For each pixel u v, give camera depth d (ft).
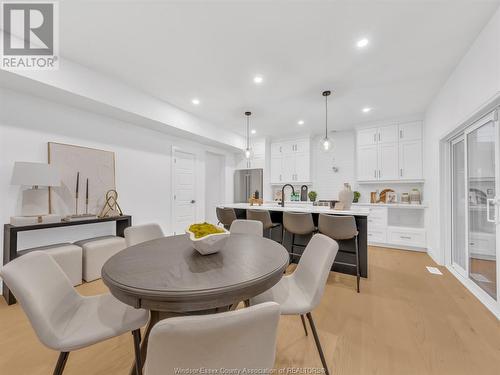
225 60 8.15
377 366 4.69
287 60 8.11
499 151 6.33
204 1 5.62
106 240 9.53
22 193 8.13
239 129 17.24
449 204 10.46
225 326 1.99
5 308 6.84
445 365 4.70
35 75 7.38
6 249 7.49
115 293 3.21
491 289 7.18
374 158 15.06
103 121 10.72
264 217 10.14
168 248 4.99
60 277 4.11
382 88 10.23
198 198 16.71
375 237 14.44
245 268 3.80
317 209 10.49
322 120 14.90
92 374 4.50
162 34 6.82
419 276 9.39
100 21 6.30
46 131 8.82
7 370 4.58
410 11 5.87
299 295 4.81
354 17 6.08
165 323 1.88
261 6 5.76
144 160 12.76
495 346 5.24
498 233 6.34
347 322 6.22
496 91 5.89
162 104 11.81
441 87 10.05
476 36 6.79
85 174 9.93
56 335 3.34
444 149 10.53
